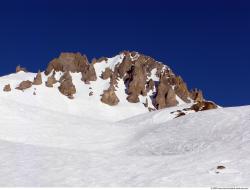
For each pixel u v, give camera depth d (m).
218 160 27.70
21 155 29.81
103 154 31.55
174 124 53.12
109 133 54.47
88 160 29.03
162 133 49.53
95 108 175.00
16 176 24.88
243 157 28.12
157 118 69.50
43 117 59.28
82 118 65.75
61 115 63.88
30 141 47.41
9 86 177.25
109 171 26.31
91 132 54.25
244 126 44.22
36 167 26.88
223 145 38.53
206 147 39.59
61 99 178.00
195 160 28.20
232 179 23.39
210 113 53.97
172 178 24.22
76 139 50.25
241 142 38.03
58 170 26.34
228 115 50.97
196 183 23.03
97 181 24.25
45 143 47.50
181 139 44.94
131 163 28.33
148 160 29.19
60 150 32.25
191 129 48.28
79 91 189.75
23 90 179.75
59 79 198.25
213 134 44.16
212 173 24.58
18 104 63.66
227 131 43.94
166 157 30.23
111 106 179.75
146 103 184.38
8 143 34.12
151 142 46.41
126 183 23.80
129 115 172.88
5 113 56.84
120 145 48.12
